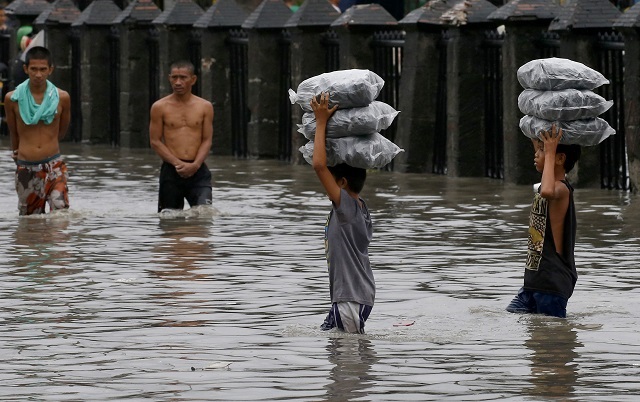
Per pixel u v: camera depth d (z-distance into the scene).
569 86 20.42
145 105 56.84
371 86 18.39
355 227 18.58
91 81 59.41
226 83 52.22
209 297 21.50
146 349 17.64
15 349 17.70
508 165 40.00
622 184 37.69
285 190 38.53
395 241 27.62
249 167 46.72
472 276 23.38
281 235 28.83
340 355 17.16
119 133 59.06
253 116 50.19
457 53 41.84
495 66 41.84
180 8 54.28
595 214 31.94
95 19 58.97
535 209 19.92
